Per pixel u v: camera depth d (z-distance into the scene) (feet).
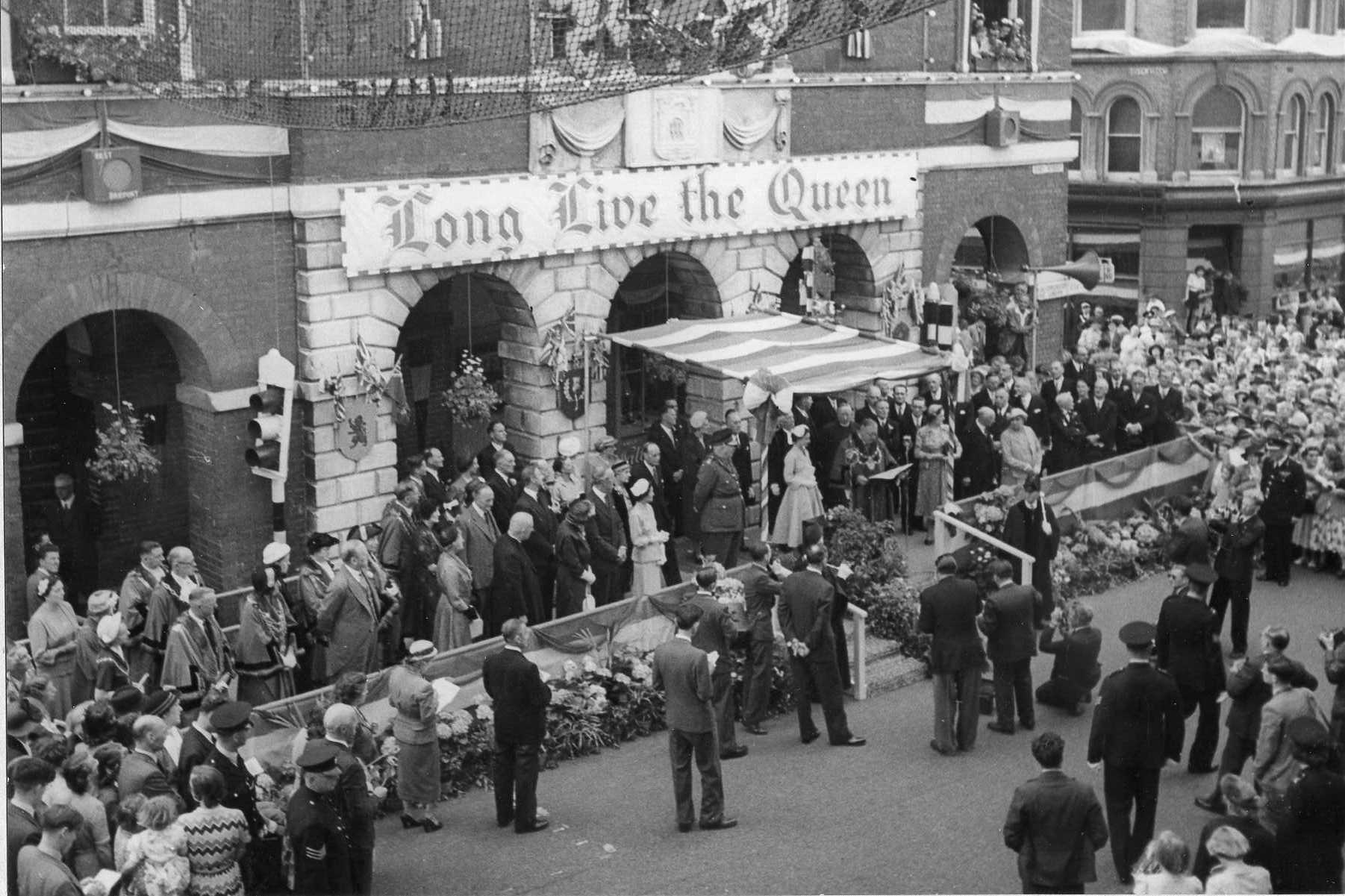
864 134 86.02
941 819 48.37
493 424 69.82
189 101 42.24
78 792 38.42
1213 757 52.24
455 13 34.96
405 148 67.36
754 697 55.62
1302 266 145.18
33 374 68.59
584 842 46.78
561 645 55.16
